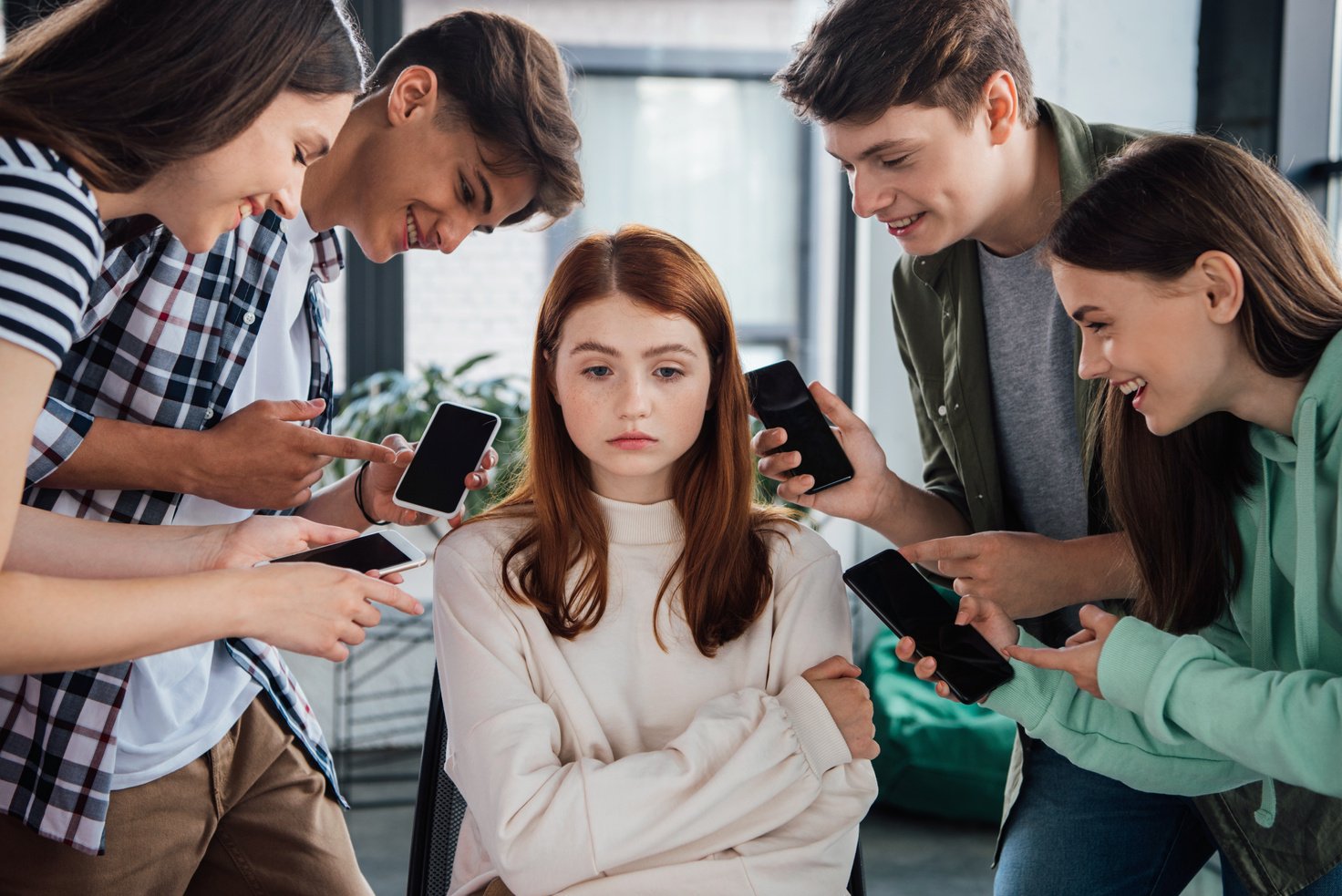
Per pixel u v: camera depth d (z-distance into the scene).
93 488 1.32
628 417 1.33
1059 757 1.59
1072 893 1.56
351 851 1.62
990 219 1.55
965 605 1.32
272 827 1.54
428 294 3.91
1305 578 1.16
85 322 1.31
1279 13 2.77
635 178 4.03
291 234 1.50
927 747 3.19
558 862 1.22
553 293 1.39
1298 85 2.77
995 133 1.46
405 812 3.36
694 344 1.36
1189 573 1.32
